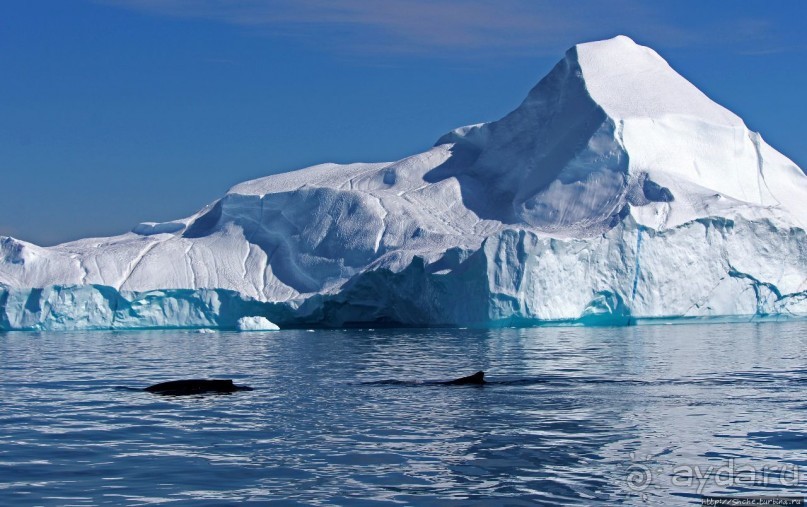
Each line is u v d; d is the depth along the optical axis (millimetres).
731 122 92000
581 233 78000
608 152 86500
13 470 19188
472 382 33375
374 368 40875
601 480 18031
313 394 31094
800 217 88812
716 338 60125
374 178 100875
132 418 26047
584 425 23953
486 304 74500
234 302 88625
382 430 23547
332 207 94750
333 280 88562
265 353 52594
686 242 77000
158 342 67062
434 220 91688
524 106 99500
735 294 78375
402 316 82562
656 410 26406
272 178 104438
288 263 92812
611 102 90500
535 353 47844
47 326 86812
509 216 91000
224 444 21891
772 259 79250
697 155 89062
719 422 24234
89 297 87250
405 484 17812
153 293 87750
